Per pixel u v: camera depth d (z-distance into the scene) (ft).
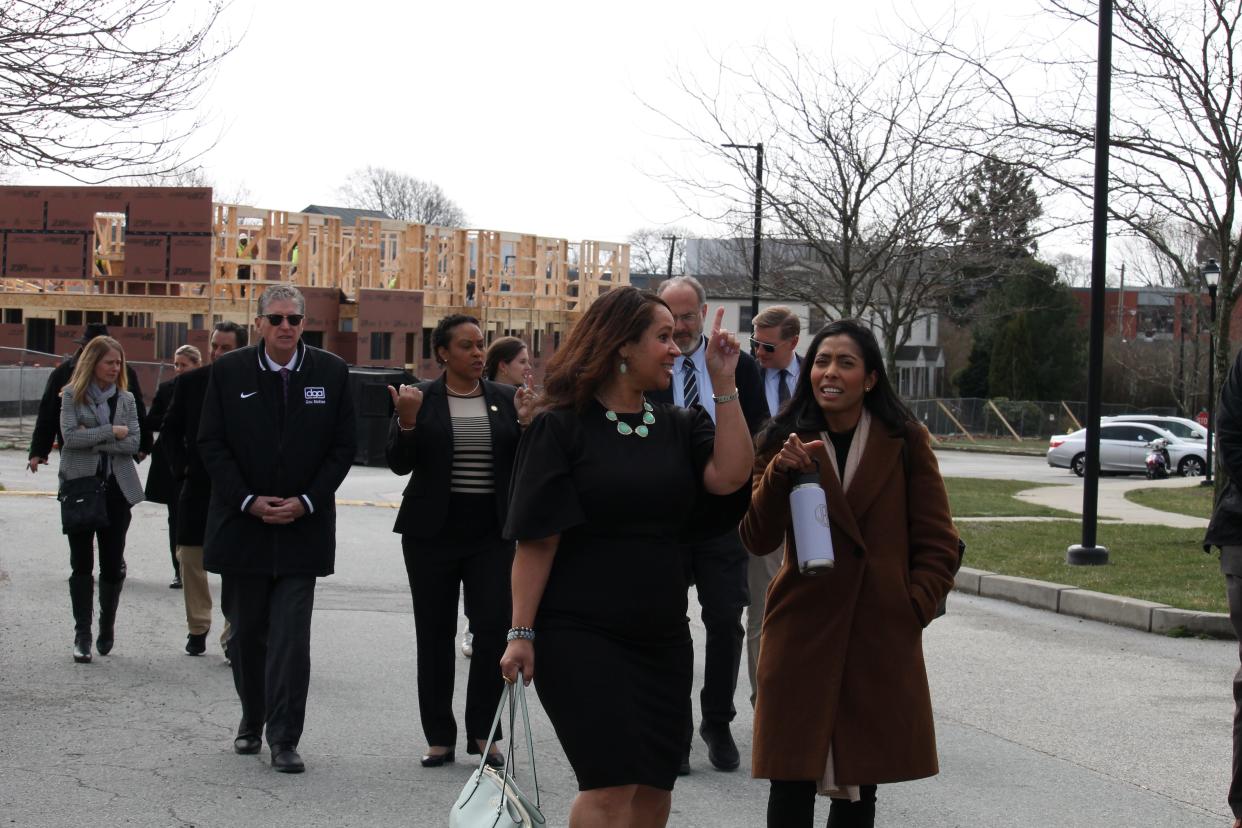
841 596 14.26
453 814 13.23
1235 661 29.96
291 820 17.92
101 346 27.22
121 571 28.17
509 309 129.70
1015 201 64.64
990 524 55.01
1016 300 201.46
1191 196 46.96
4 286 115.44
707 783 20.04
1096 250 42.22
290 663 20.47
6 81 31.14
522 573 13.43
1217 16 44.45
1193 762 21.59
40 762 20.39
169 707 24.06
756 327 23.98
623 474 13.43
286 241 112.27
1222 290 45.73
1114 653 30.73
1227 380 18.47
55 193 105.60
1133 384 190.90
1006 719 24.35
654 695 13.46
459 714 24.27
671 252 195.31
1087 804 19.29
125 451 27.58
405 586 38.29
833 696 14.15
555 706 13.24
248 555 20.79
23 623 31.37
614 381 13.93
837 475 14.48
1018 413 192.65
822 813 19.31
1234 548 18.17
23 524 47.96
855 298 74.13
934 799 19.44
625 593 13.34
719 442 13.67
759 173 68.39
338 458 21.30
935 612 14.51
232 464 20.92
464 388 21.54
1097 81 41.96
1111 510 69.00
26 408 105.09
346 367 21.79
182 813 18.10
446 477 20.80
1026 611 36.65
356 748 21.68
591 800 13.16
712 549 20.71
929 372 235.40
